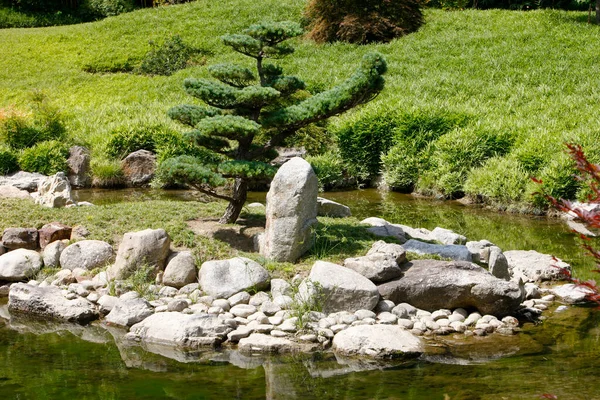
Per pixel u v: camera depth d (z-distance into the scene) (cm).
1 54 2841
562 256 1062
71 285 845
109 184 1645
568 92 2011
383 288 789
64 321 780
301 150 1783
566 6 3262
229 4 3259
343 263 847
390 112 1753
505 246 1123
